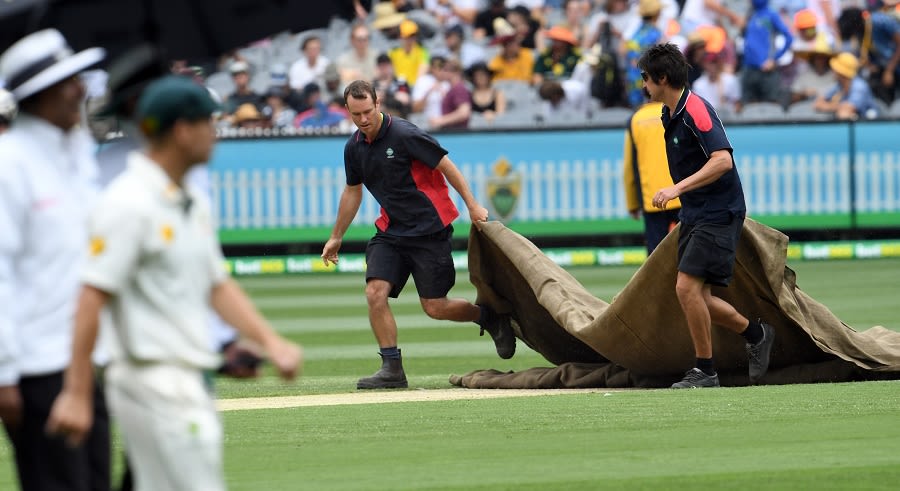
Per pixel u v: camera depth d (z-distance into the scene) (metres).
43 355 17.84
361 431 29.25
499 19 84.94
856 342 36.78
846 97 82.06
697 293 34.59
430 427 29.58
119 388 15.80
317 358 47.81
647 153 49.03
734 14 84.50
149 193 15.59
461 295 66.06
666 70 34.31
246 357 16.94
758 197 79.38
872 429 28.16
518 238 39.31
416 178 38.66
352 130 81.38
